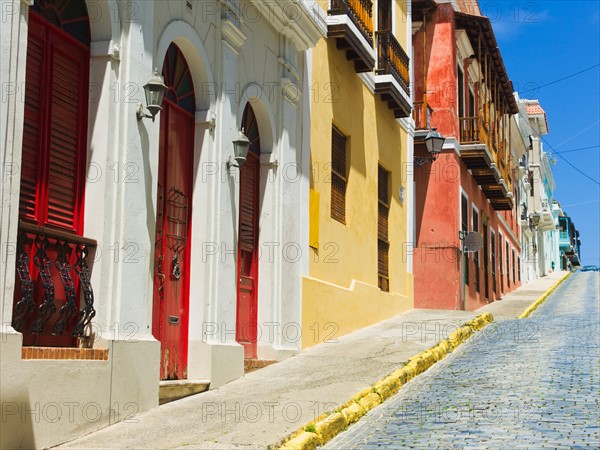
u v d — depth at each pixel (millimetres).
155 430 7773
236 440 7395
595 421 8328
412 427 8336
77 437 7449
